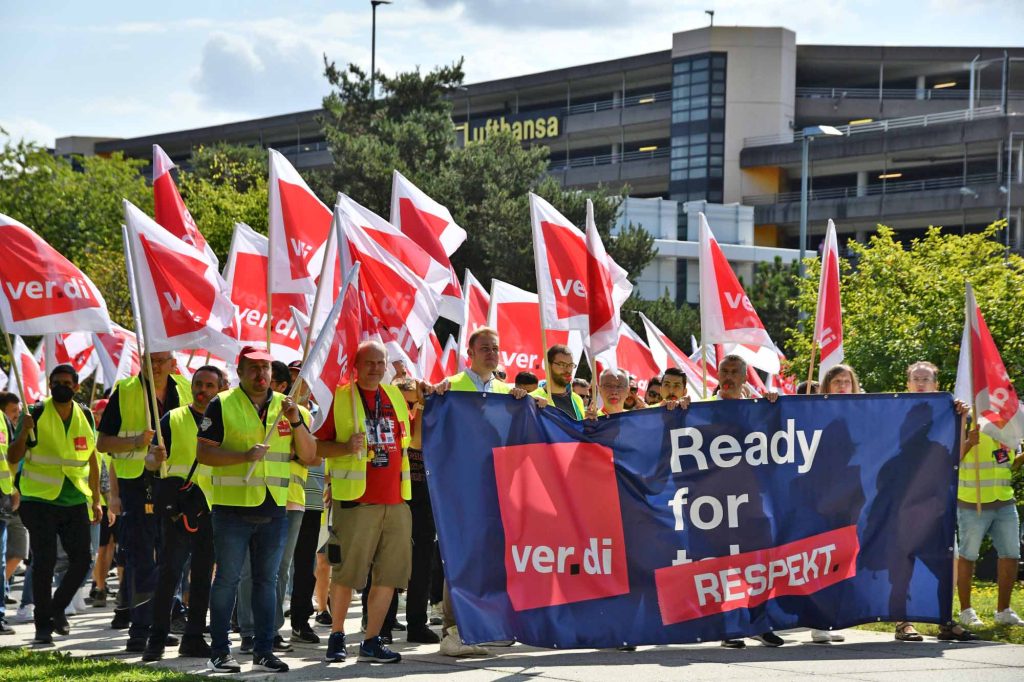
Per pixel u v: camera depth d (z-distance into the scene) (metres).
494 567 10.39
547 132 102.50
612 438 10.83
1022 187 82.38
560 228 12.66
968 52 94.38
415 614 11.75
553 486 10.65
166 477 10.56
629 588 10.70
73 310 11.73
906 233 91.00
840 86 100.50
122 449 10.88
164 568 10.46
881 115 95.19
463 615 10.18
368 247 11.73
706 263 12.98
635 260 50.34
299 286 13.32
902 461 11.38
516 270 44.41
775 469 11.13
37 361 21.64
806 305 27.77
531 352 17.53
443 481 10.37
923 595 11.29
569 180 100.31
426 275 12.71
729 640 11.01
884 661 10.08
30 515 11.71
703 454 10.99
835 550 11.18
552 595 10.52
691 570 10.84
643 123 98.25
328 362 9.96
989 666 9.84
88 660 10.03
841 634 11.87
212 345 11.19
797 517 11.13
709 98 93.31
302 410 10.38
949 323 22.36
